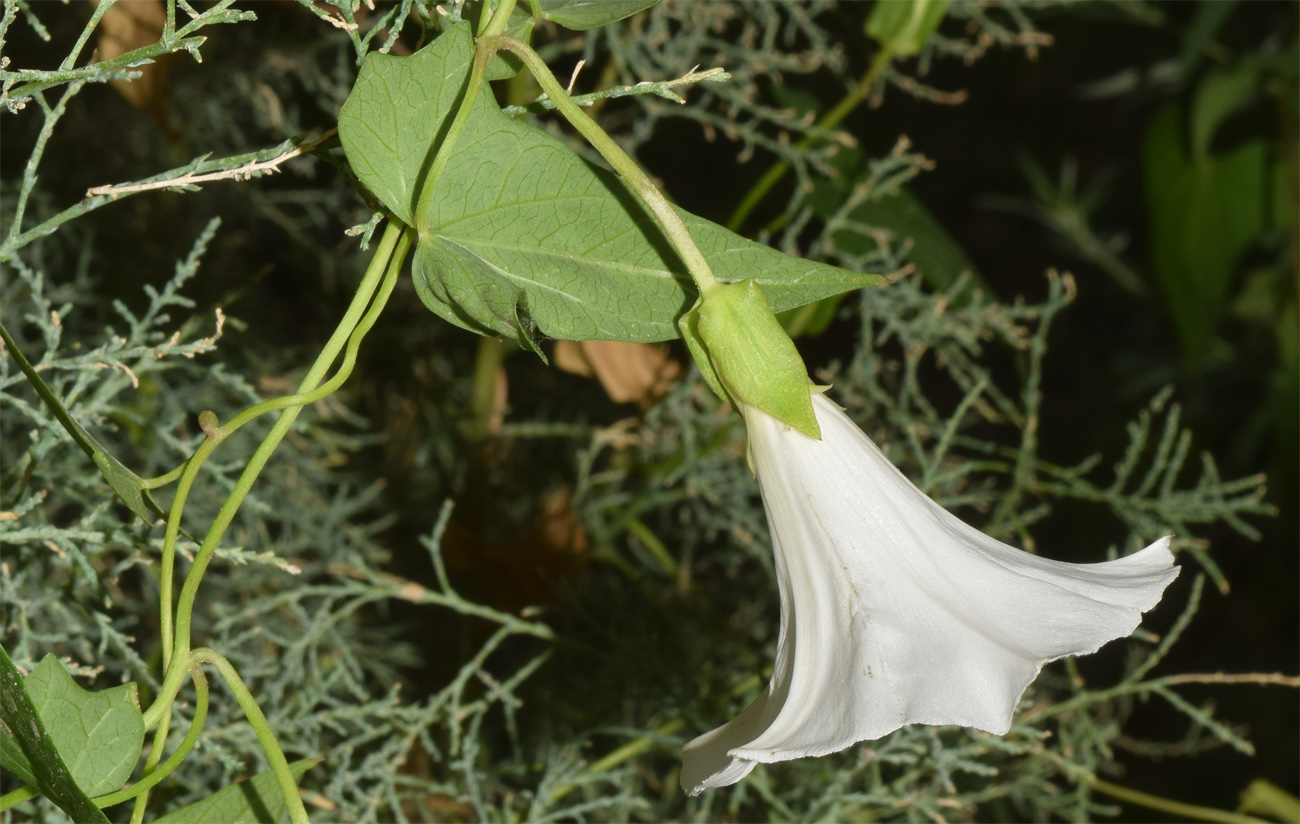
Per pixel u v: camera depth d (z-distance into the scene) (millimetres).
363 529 623
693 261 428
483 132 434
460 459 689
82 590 510
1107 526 943
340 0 439
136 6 503
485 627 638
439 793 561
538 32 674
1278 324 918
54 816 469
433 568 678
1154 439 1021
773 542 438
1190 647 983
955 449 937
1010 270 1226
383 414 726
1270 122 949
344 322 435
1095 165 1194
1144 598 434
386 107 431
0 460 554
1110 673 945
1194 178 833
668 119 810
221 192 646
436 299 440
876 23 567
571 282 439
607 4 448
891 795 544
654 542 640
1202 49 817
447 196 435
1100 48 1188
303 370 652
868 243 613
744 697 583
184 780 523
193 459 429
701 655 596
